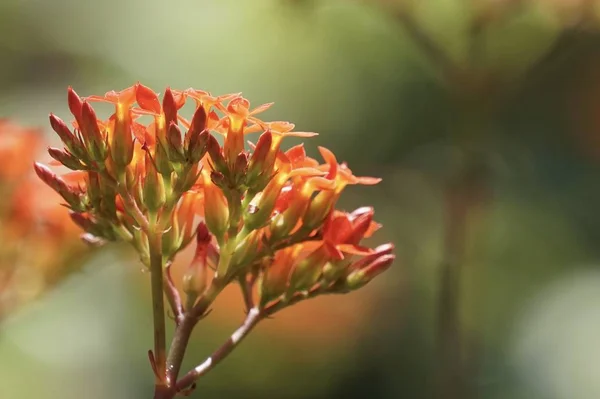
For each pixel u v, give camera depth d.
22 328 0.84
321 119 0.94
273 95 0.93
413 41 0.82
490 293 0.94
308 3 0.82
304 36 0.90
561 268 0.98
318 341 0.90
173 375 0.49
